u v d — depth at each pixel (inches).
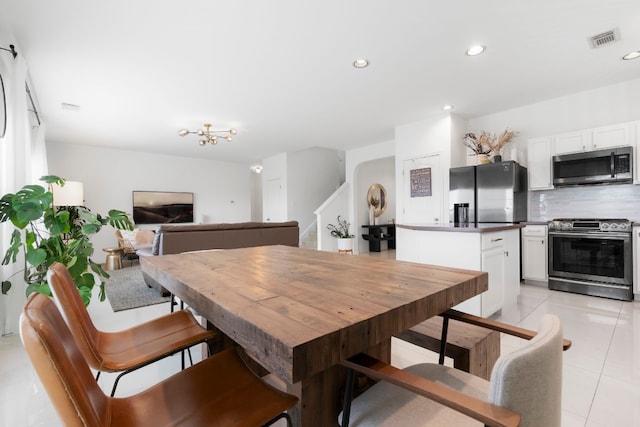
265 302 37.0
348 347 29.3
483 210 173.8
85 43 109.8
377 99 167.9
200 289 43.8
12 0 87.2
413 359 84.0
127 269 227.5
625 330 102.9
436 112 190.5
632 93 148.3
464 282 45.8
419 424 33.5
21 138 103.9
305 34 107.0
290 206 311.9
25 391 72.0
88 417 24.1
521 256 168.7
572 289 149.8
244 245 177.2
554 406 28.7
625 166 139.6
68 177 257.0
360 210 322.3
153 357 49.8
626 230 135.1
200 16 96.3
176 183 313.3
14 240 94.3
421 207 206.2
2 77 98.3
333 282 46.4
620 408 63.5
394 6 93.1
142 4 90.3
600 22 102.4
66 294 44.0
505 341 94.0
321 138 251.8
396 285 44.0
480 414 24.6
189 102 167.9
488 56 123.6
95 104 168.1
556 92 161.5
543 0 91.6
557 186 161.5
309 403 40.4
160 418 35.2
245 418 34.5
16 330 103.0
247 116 193.6
